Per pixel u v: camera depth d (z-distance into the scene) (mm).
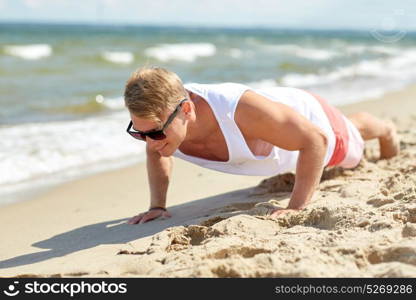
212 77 17250
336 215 3416
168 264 2898
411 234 3014
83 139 7887
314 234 3115
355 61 26625
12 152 6977
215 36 64312
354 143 4441
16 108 10641
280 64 22859
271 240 3057
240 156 3764
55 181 5980
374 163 5121
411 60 28000
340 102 11789
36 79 15406
